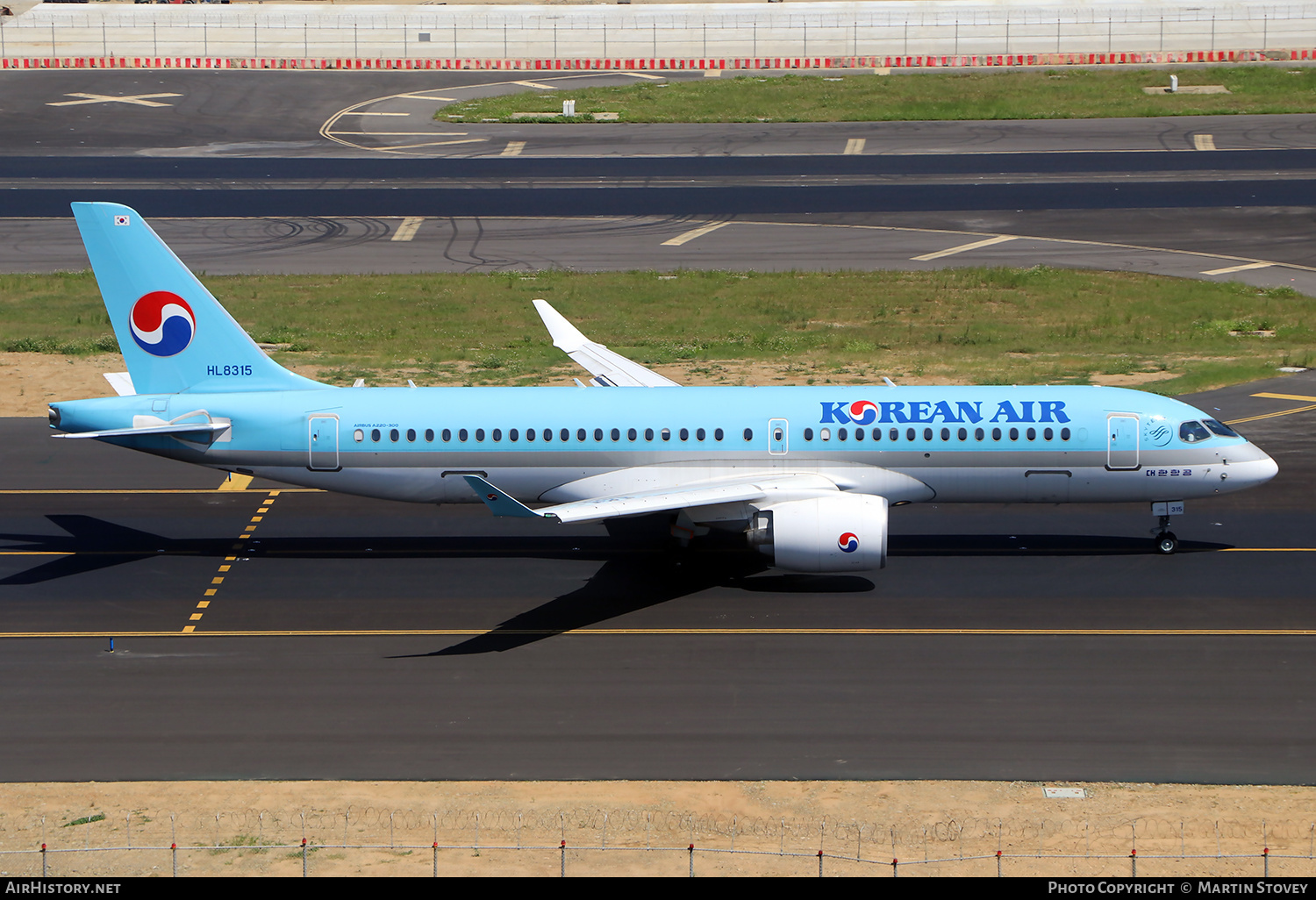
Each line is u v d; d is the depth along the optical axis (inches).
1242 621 3828.7
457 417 4338.1
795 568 4042.8
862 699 3344.0
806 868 2534.5
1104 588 4116.6
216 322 4345.5
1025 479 4333.2
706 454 4315.9
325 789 2898.6
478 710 3309.5
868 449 4301.2
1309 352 6993.1
